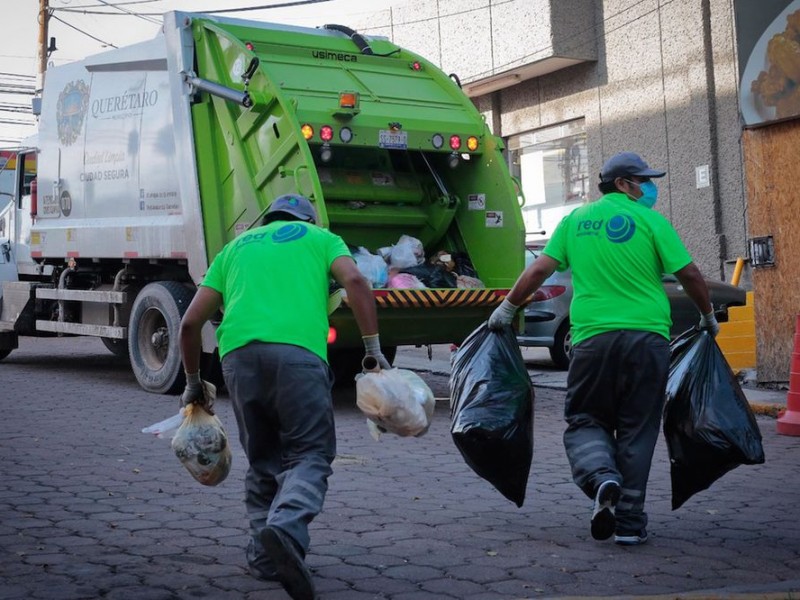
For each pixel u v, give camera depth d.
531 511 6.00
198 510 5.95
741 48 10.98
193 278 10.38
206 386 4.78
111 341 14.10
